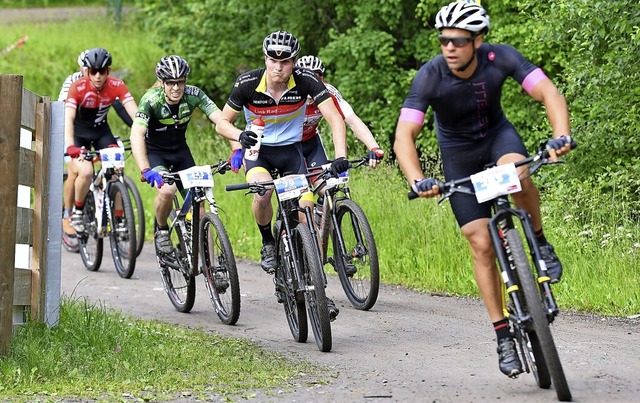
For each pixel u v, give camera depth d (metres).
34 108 10.54
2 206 9.27
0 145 9.23
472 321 12.07
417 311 12.90
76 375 8.95
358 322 12.08
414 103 8.23
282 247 11.08
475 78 8.13
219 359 9.80
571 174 17.55
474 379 8.78
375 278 12.56
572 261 14.47
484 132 8.38
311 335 11.45
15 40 38.06
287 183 10.82
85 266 17.33
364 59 26.81
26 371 8.92
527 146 22.91
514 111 23.27
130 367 9.27
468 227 8.16
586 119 18.11
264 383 8.80
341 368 9.48
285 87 11.35
